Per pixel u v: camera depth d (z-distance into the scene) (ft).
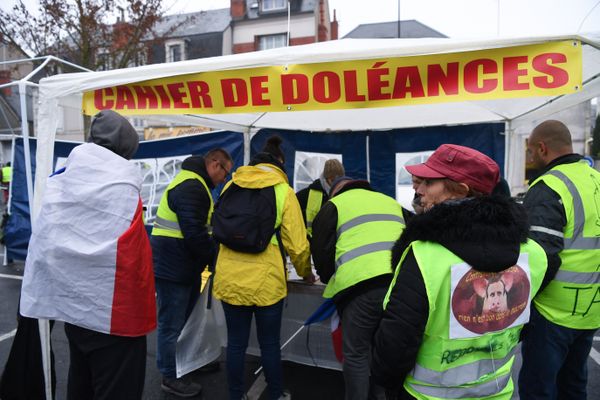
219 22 78.64
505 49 5.74
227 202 7.57
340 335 8.31
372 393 7.59
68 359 11.40
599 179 6.23
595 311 6.07
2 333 13.05
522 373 6.51
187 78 6.95
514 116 13.73
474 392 3.97
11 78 37.35
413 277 3.75
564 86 5.54
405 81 6.14
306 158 16.67
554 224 5.74
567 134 6.40
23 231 20.53
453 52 5.92
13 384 7.20
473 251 3.59
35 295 5.66
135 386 5.82
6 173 29.76
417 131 15.67
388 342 3.82
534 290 4.18
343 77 6.34
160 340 8.98
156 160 19.85
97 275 5.44
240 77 6.72
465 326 3.77
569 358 6.70
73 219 5.46
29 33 30.48
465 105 12.24
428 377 3.94
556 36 5.54
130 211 5.62
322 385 9.82
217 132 18.94
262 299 7.48
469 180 4.23
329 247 7.27
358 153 16.43
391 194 16.10
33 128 45.65
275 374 7.91
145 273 5.73
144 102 7.23
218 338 10.68
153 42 33.53
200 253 8.34
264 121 14.84
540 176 6.30
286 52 6.50
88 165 5.57
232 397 7.98
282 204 7.52
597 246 5.94
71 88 7.41
